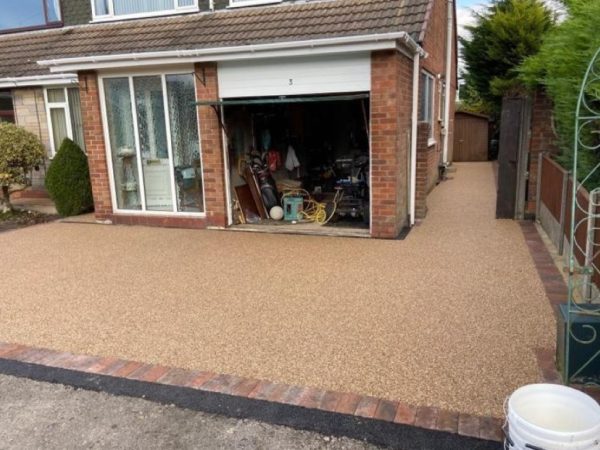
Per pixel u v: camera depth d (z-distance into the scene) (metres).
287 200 8.52
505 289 4.91
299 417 2.95
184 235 7.81
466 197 10.59
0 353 3.91
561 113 5.51
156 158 8.45
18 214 9.88
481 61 20.88
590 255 3.85
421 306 4.56
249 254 6.55
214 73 7.53
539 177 7.72
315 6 8.27
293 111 10.34
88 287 5.46
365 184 8.23
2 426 2.99
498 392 3.12
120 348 3.94
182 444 2.78
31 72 10.48
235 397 3.18
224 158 7.94
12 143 9.42
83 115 8.59
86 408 3.14
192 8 9.28
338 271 5.69
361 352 3.72
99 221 8.98
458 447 2.63
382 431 2.79
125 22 9.80
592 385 3.10
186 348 3.89
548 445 2.17
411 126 7.89
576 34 4.59
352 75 6.90
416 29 7.28
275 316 4.46
